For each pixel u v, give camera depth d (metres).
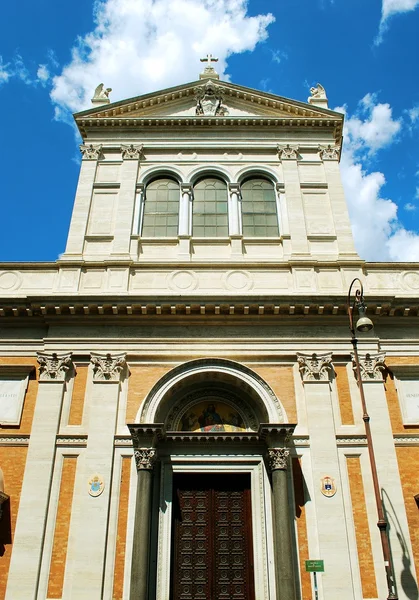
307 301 18.94
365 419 15.69
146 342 18.70
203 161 23.97
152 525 16.05
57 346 18.61
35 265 20.55
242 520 16.77
